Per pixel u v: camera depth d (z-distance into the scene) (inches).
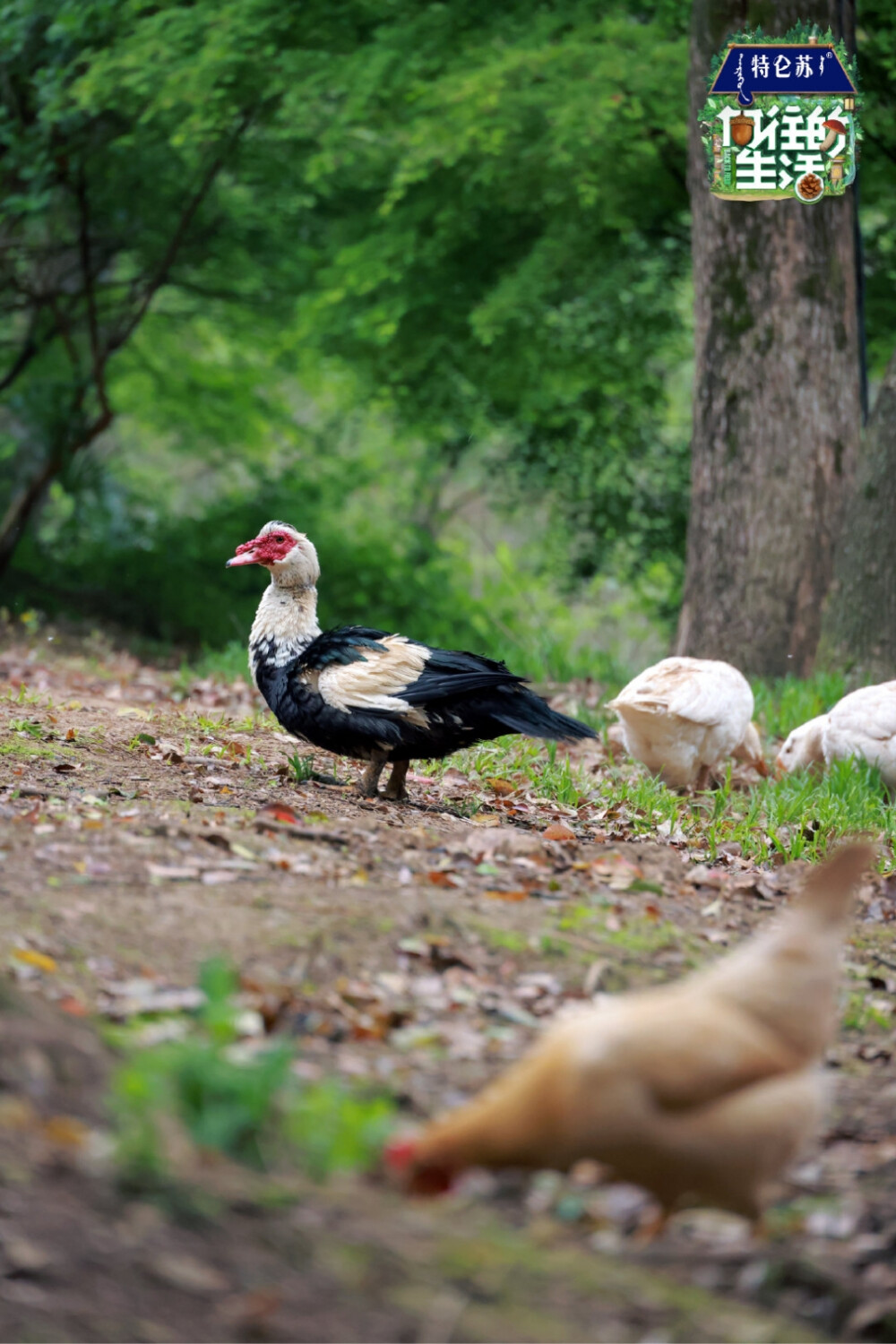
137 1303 108.5
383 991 197.9
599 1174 141.9
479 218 831.1
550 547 1022.4
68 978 181.9
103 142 838.5
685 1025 136.6
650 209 778.2
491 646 895.7
